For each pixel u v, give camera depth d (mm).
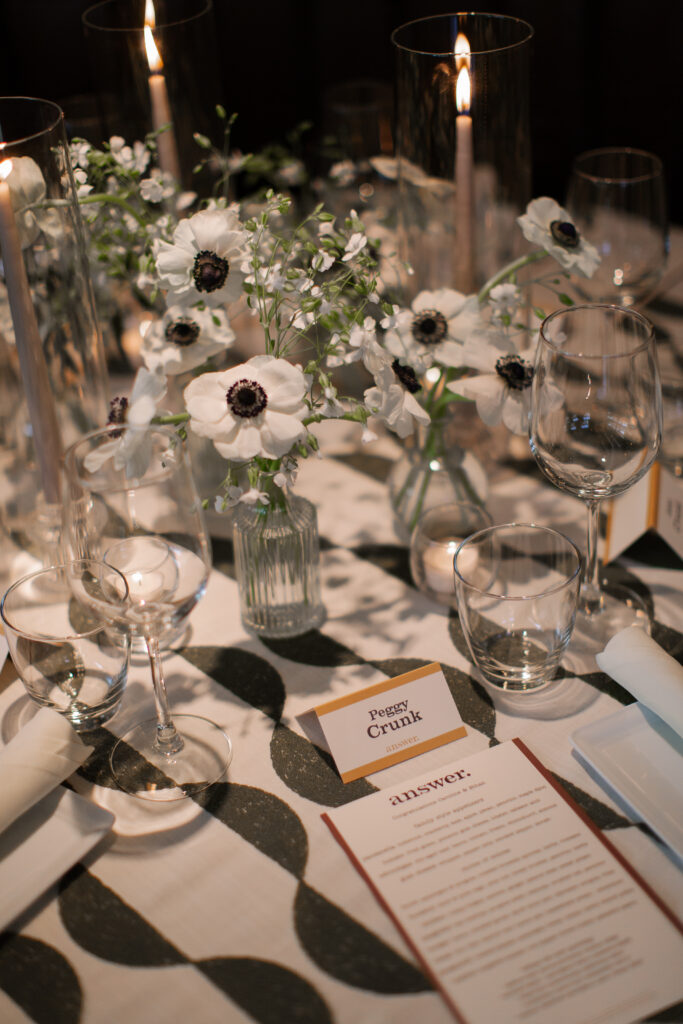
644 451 781
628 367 744
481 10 1832
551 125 1907
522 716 792
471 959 607
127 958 630
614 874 652
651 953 603
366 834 694
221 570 990
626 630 778
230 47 1928
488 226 972
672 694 714
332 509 1061
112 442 749
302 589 869
